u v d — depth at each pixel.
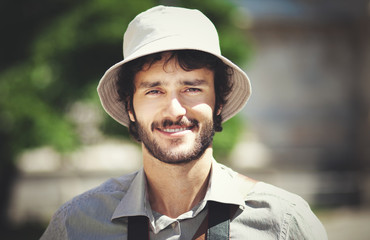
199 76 1.64
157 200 1.74
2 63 6.90
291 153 14.25
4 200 7.97
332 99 14.50
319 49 14.42
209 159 1.71
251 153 13.12
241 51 7.19
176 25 1.64
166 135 1.62
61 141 6.43
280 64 14.36
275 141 14.30
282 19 14.04
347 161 14.26
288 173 13.59
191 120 1.63
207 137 1.66
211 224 1.66
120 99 1.84
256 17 13.99
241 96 1.86
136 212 1.69
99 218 1.77
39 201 10.47
